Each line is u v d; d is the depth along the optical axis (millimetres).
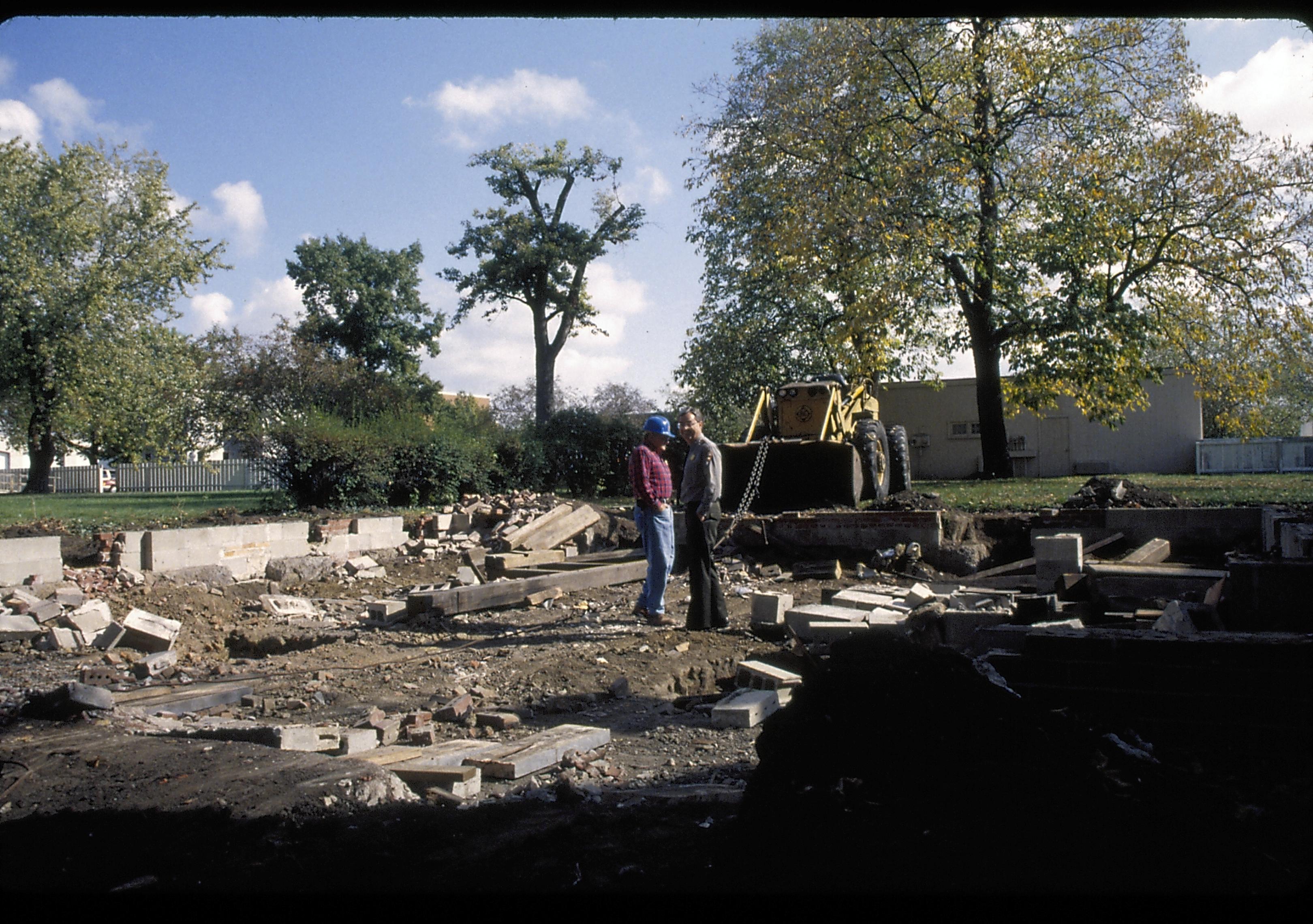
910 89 19188
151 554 10188
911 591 8109
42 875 3020
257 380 23594
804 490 14469
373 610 8977
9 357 28328
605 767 4445
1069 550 8328
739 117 21062
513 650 7379
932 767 2705
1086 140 19312
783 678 5867
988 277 19703
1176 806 2578
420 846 3152
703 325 27250
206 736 4730
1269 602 4672
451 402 26844
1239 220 17516
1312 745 3219
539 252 38594
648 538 8148
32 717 5004
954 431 30141
